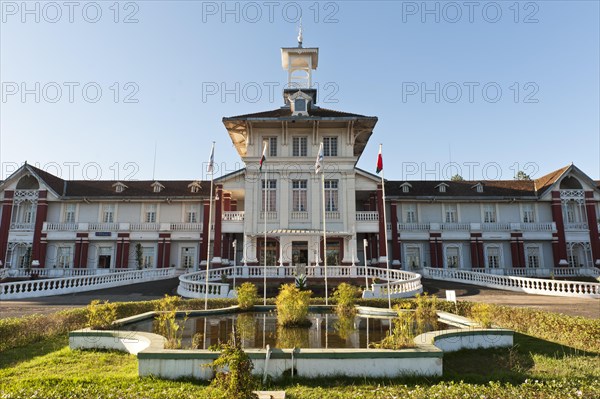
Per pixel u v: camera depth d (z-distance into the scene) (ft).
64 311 42.88
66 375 24.80
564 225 131.03
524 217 134.92
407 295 78.28
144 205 135.13
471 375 25.54
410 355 25.11
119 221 133.69
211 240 126.41
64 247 130.52
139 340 30.04
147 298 78.23
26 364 28.07
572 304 68.64
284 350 24.88
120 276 103.04
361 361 24.88
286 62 129.29
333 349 25.45
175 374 24.29
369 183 114.42
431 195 136.15
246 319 42.60
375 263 111.34
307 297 39.78
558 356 31.07
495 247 131.64
